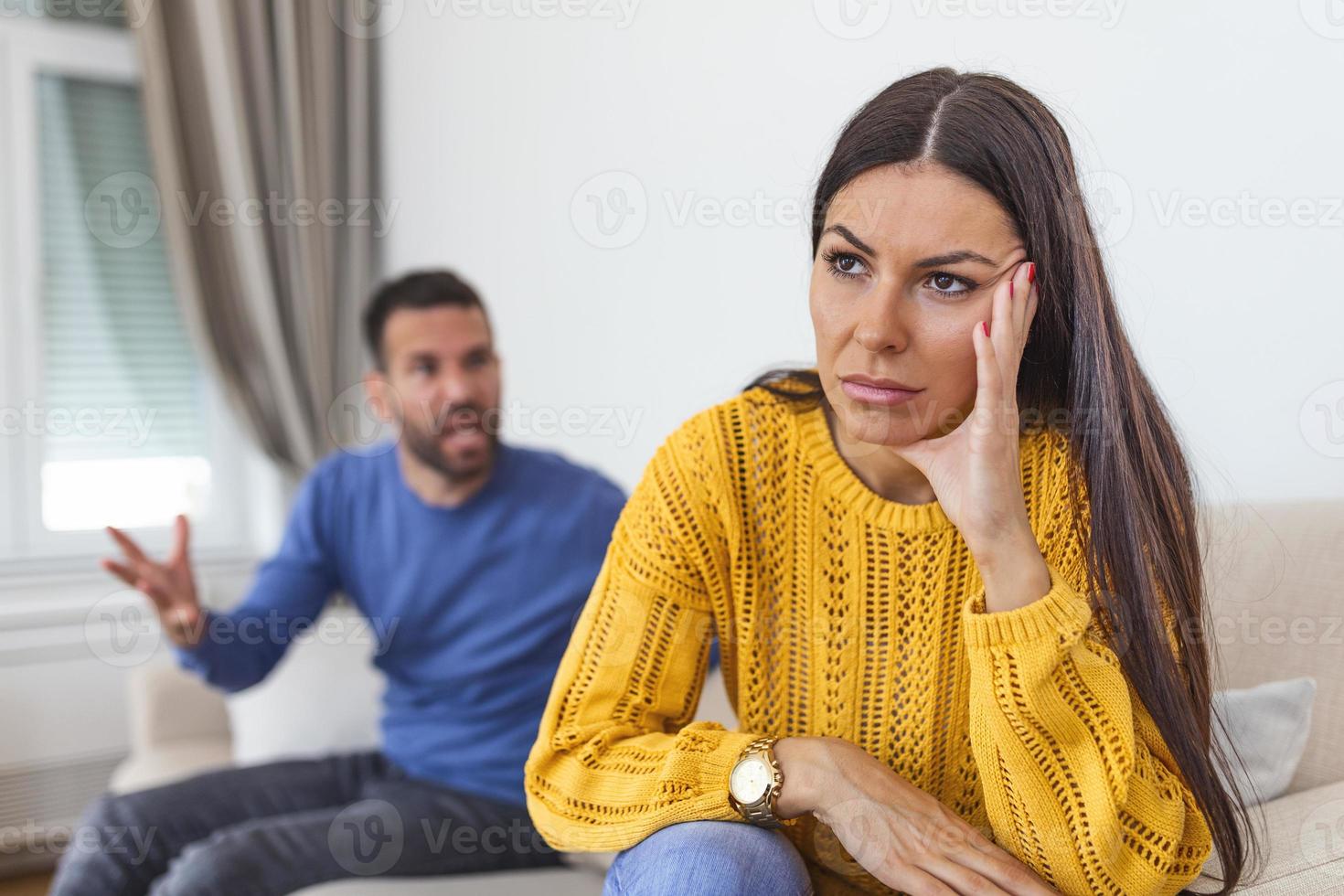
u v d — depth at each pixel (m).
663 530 0.94
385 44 3.20
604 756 0.90
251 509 3.34
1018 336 0.77
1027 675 0.77
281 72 3.03
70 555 3.06
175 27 2.96
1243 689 1.10
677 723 0.98
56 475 3.06
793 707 0.96
